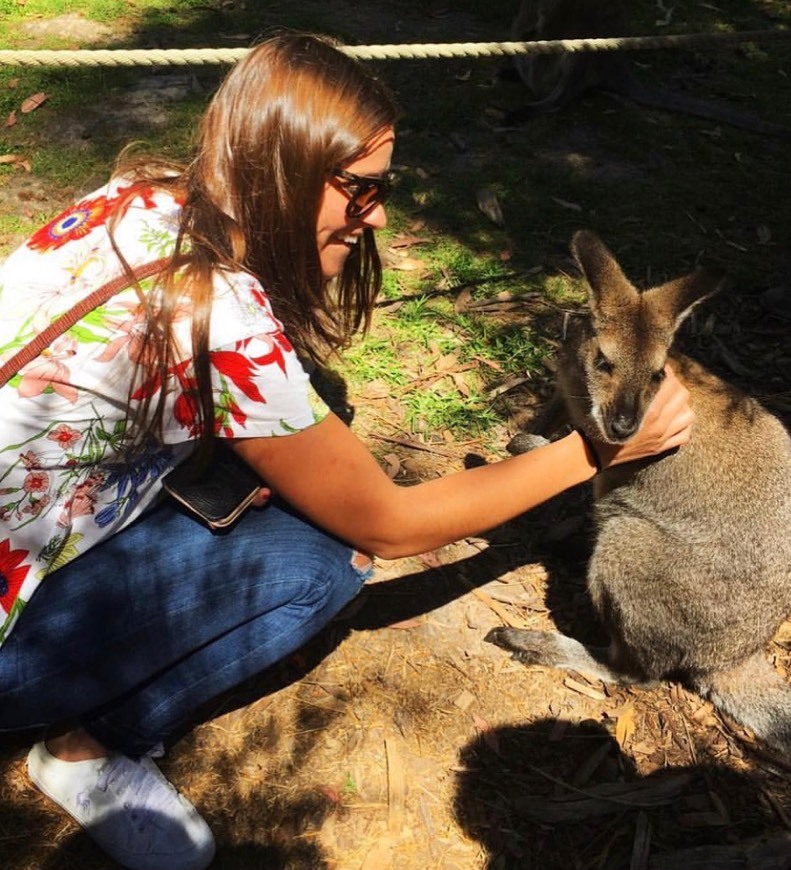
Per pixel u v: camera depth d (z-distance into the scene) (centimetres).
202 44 626
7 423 180
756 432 297
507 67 644
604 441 237
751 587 282
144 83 580
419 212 497
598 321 314
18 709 213
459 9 729
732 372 416
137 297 180
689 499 293
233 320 180
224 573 222
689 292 311
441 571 319
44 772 233
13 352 180
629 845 246
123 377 181
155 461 202
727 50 718
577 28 604
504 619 307
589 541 332
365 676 281
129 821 228
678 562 287
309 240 195
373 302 256
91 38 622
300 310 208
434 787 255
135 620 215
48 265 190
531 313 433
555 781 260
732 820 255
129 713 230
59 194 482
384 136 192
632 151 573
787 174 566
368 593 308
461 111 595
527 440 346
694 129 606
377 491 207
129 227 186
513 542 335
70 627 208
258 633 234
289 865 236
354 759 259
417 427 369
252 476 219
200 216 186
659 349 303
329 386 379
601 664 296
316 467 199
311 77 183
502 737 271
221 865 234
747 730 282
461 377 393
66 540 199
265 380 184
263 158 184
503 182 529
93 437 187
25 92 558
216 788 250
